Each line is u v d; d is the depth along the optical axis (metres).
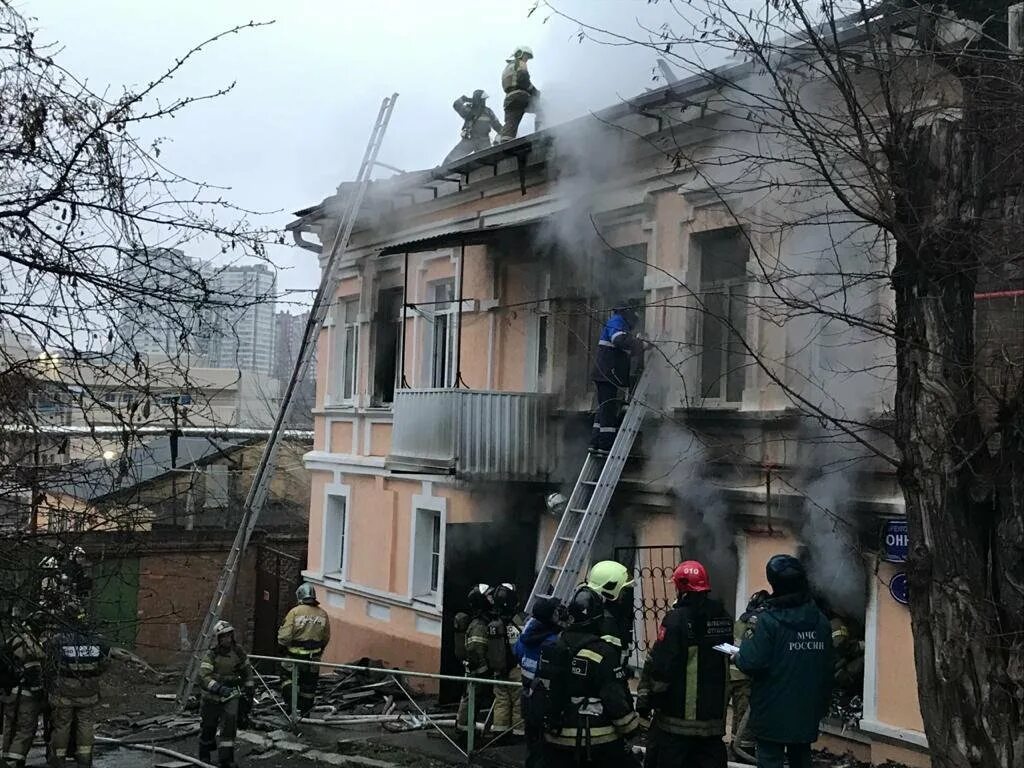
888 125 4.86
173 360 5.38
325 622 11.70
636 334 10.11
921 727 7.71
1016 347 4.50
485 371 13.06
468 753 8.73
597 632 5.55
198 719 11.23
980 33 4.92
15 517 5.15
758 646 5.34
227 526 19.22
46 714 8.33
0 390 4.83
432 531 14.33
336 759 9.07
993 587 4.41
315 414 17.39
